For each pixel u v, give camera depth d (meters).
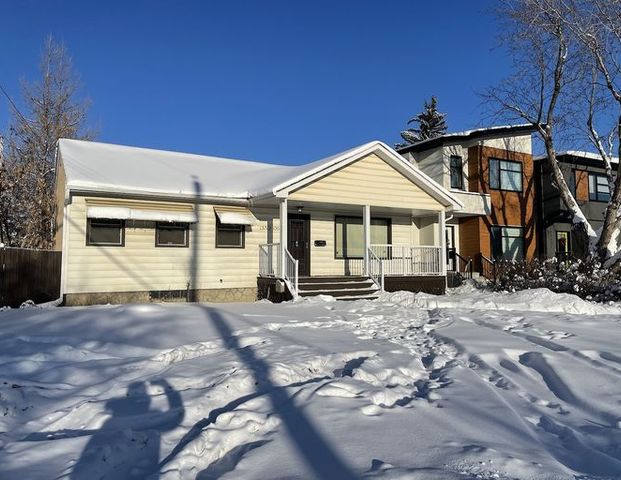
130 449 3.19
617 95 17.25
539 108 19.36
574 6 17.39
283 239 13.50
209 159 18.83
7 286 11.49
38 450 3.14
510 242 22.80
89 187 12.13
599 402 4.39
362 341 7.19
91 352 6.31
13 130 25.64
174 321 8.11
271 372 5.00
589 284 14.47
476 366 5.94
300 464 2.98
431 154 22.48
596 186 25.81
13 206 20.06
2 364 5.57
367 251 15.20
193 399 4.16
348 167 14.94
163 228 13.72
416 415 3.92
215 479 2.81
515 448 3.29
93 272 12.67
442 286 16.31
